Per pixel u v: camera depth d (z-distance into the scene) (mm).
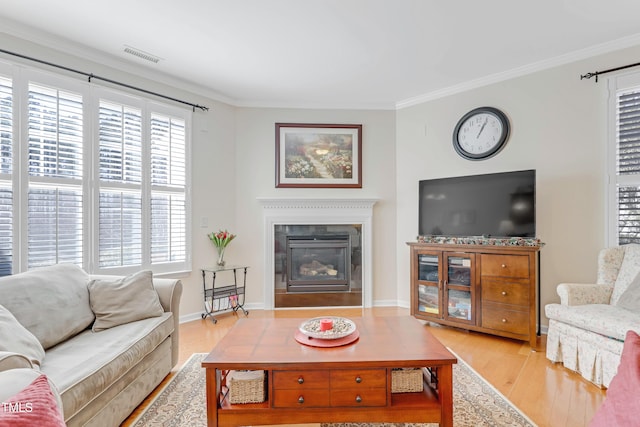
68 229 2797
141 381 1930
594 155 2906
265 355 1566
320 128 4168
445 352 1597
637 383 838
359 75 3439
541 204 3156
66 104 2803
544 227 3135
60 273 2117
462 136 3662
